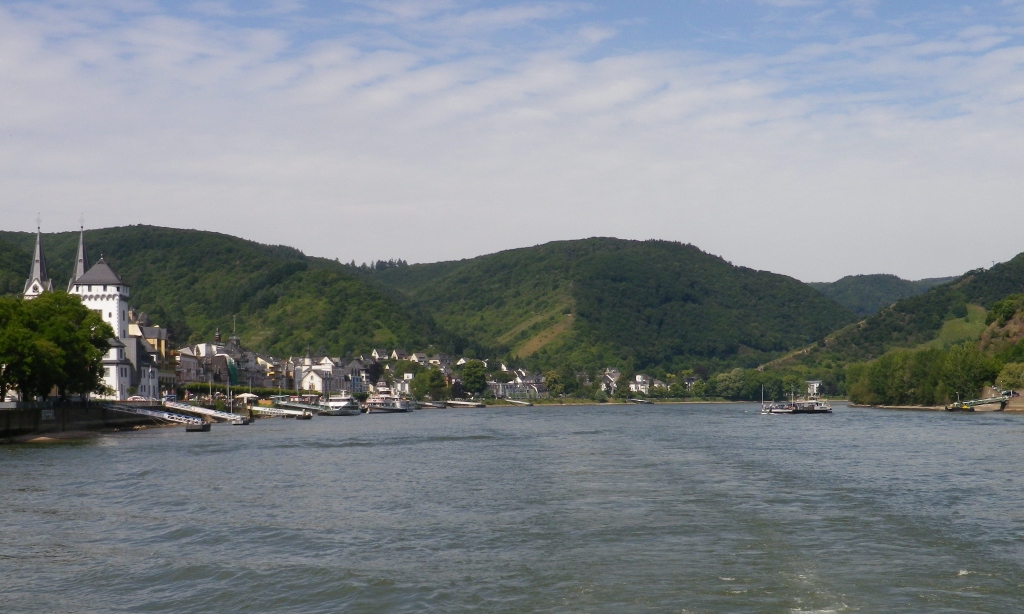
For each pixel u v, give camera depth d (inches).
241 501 2664.9
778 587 1604.3
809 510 2381.9
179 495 2790.4
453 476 3282.5
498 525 2217.0
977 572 1704.0
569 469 3464.6
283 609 1528.1
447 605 1529.3
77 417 6156.5
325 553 1921.8
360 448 4744.1
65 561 1868.8
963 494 2677.2
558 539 2028.8
